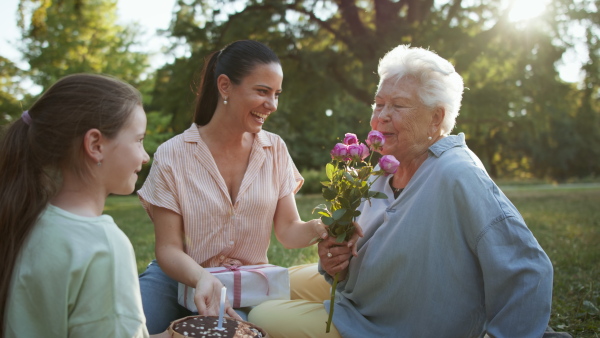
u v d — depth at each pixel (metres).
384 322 2.33
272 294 2.64
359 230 2.33
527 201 15.30
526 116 16.50
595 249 5.82
